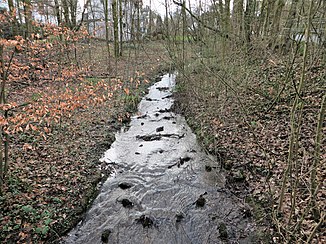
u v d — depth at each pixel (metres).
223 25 10.31
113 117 12.66
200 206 6.87
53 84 10.19
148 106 15.17
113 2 20.28
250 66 11.03
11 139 8.93
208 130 10.70
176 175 8.41
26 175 7.18
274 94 9.88
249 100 10.66
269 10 12.12
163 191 7.62
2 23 7.20
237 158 8.32
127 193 7.54
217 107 11.30
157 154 9.85
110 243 5.79
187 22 11.98
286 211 5.68
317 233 4.85
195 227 6.20
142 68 19.88
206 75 11.72
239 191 7.13
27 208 5.93
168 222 6.40
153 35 19.25
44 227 5.68
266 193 6.51
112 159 9.36
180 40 14.47
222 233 5.85
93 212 6.71
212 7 10.80
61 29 9.34
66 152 8.84
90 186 7.45
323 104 4.21
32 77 10.48
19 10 9.45
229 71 10.41
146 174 8.53
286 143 7.80
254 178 7.28
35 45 7.52
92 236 5.96
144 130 12.02
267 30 11.69
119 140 10.93
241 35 10.68
